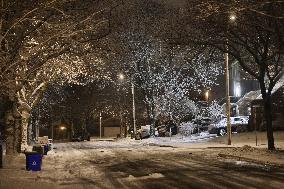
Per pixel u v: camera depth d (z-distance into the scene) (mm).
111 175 18734
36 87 33531
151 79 60219
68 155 32969
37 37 22875
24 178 17344
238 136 42906
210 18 24656
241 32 25047
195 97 71562
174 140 49812
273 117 46312
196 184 14805
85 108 86875
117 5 22062
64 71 33281
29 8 18703
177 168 20359
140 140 56875
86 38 23125
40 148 29438
